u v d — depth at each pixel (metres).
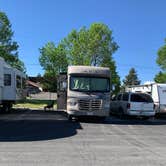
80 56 74.56
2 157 11.60
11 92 32.09
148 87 34.34
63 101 26.64
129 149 13.60
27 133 18.00
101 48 74.06
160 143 15.41
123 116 29.48
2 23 53.62
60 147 13.78
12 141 15.27
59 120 26.12
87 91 24.80
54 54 78.75
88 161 11.11
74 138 16.52
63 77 26.75
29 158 11.48
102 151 13.04
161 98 32.09
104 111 24.89
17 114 32.12
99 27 74.19
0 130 19.19
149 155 12.35
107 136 17.50
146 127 22.66
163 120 29.45
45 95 91.88
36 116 29.72
